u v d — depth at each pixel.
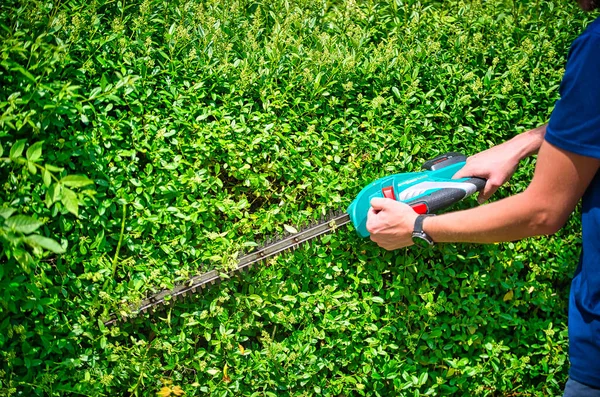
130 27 2.89
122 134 2.67
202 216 2.68
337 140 2.92
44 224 2.44
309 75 2.88
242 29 3.13
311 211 2.80
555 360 2.90
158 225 2.60
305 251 2.72
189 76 2.83
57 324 2.45
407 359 2.81
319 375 2.76
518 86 3.10
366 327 2.73
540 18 3.50
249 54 2.94
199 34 2.95
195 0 3.17
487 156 2.61
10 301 2.38
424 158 3.00
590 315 1.96
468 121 3.06
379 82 3.05
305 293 2.70
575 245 3.01
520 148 2.56
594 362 1.97
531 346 2.95
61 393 2.47
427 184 2.56
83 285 2.52
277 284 2.69
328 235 2.72
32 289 2.36
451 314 2.90
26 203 2.42
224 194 2.74
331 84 2.92
